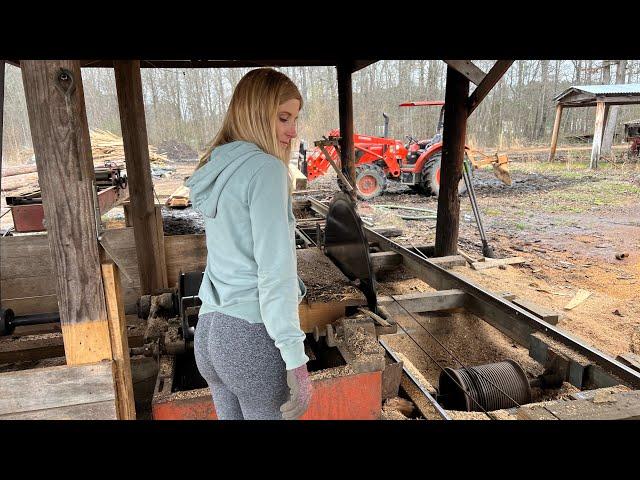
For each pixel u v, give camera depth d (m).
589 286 5.10
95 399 1.78
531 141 23.36
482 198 10.84
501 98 26.52
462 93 5.12
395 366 2.63
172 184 13.65
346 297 2.67
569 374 2.93
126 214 5.68
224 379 1.43
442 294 4.09
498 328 3.70
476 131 24.59
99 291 1.72
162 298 3.05
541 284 5.15
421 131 25.47
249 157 1.32
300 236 5.02
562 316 4.33
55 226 1.64
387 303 4.01
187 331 2.44
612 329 4.09
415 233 7.67
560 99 16.00
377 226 7.71
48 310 4.30
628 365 3.13
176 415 2.04
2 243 4.15
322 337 2.69
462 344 4.10
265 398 1.43
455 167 5.45
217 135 1.50
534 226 8.03
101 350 1.77
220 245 1.39
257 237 1.27
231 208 1.33
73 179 1.61
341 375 2.20
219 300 1.41
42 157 1.57
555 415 2.26
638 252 6.38
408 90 27.30
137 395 2.81
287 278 1.28
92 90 26.92
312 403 2.19
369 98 27.09
